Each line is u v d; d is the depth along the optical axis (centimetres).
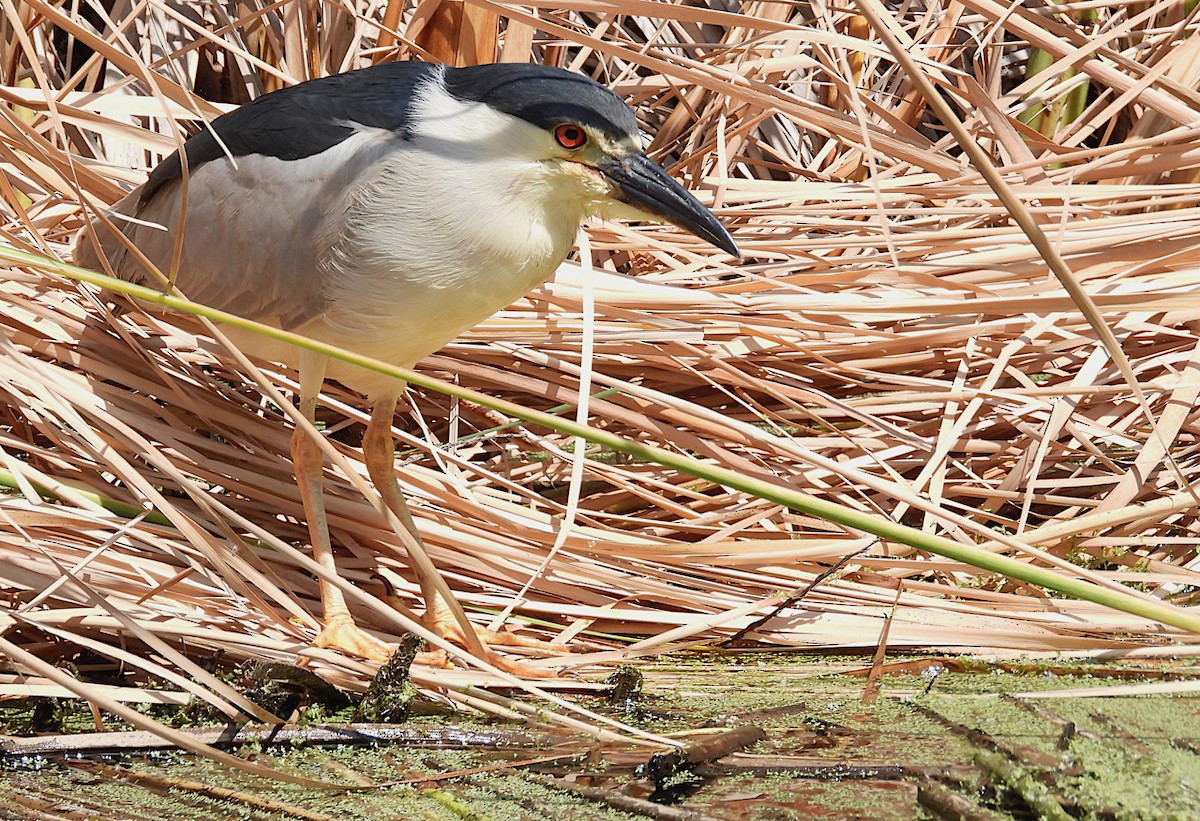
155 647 495
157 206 677
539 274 623
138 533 574
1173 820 415
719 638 639
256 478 681
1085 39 827
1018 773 451
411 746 501
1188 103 863
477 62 845
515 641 618
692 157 918
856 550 640
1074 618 626
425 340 627
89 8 937
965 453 780
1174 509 664
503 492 734
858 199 846
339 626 590
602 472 731
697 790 454
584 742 501
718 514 712
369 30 956
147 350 718
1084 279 786
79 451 629
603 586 661
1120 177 850
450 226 590
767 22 694
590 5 697
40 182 684
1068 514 730
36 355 711
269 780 460
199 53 959
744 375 762
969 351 778
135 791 450
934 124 1085
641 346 769
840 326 750
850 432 777
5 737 473
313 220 605
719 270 812
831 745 495
